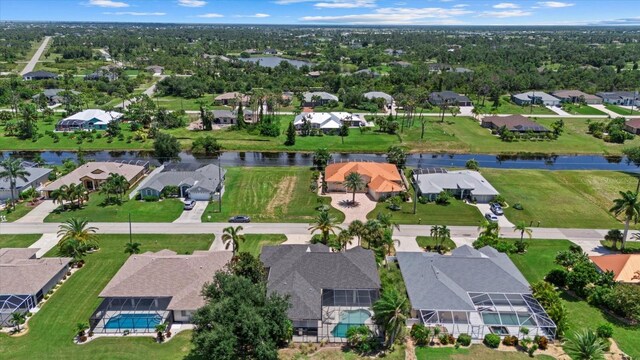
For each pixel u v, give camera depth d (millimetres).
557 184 115812
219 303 49969
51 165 127250
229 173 123250
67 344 57188
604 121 184000
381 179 107562
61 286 69438
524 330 58250
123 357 54906
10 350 55938
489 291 64188
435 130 170250
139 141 155750
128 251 79688
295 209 98938
